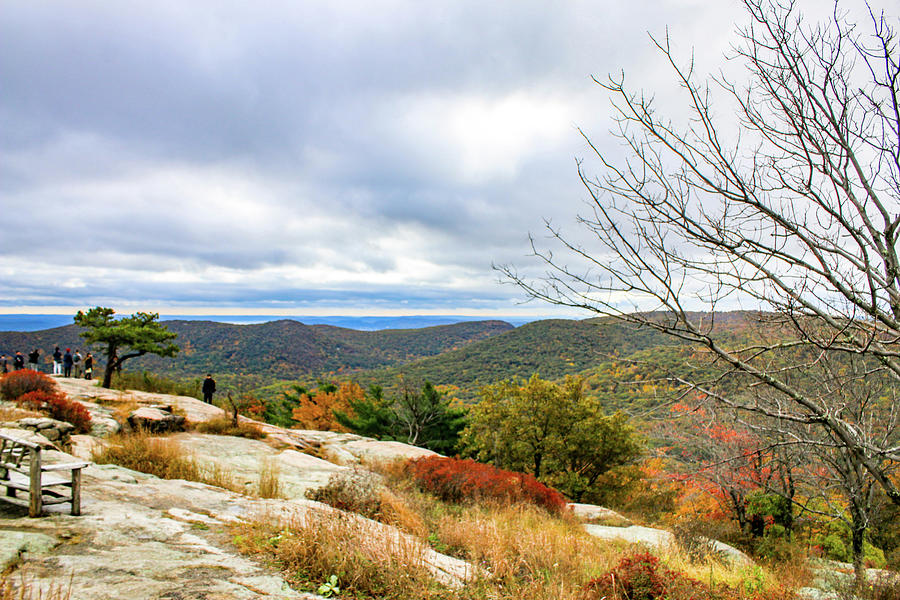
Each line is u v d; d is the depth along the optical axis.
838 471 8.46
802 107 3.84
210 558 4.96
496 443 28.73
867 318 4.04
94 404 17.81
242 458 13.72
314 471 13.38
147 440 10.89
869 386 6.57
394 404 34.88
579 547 8.77
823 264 3.64
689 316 3.88
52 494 5.76
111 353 23.98
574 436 27.66
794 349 4.43
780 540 14.36
